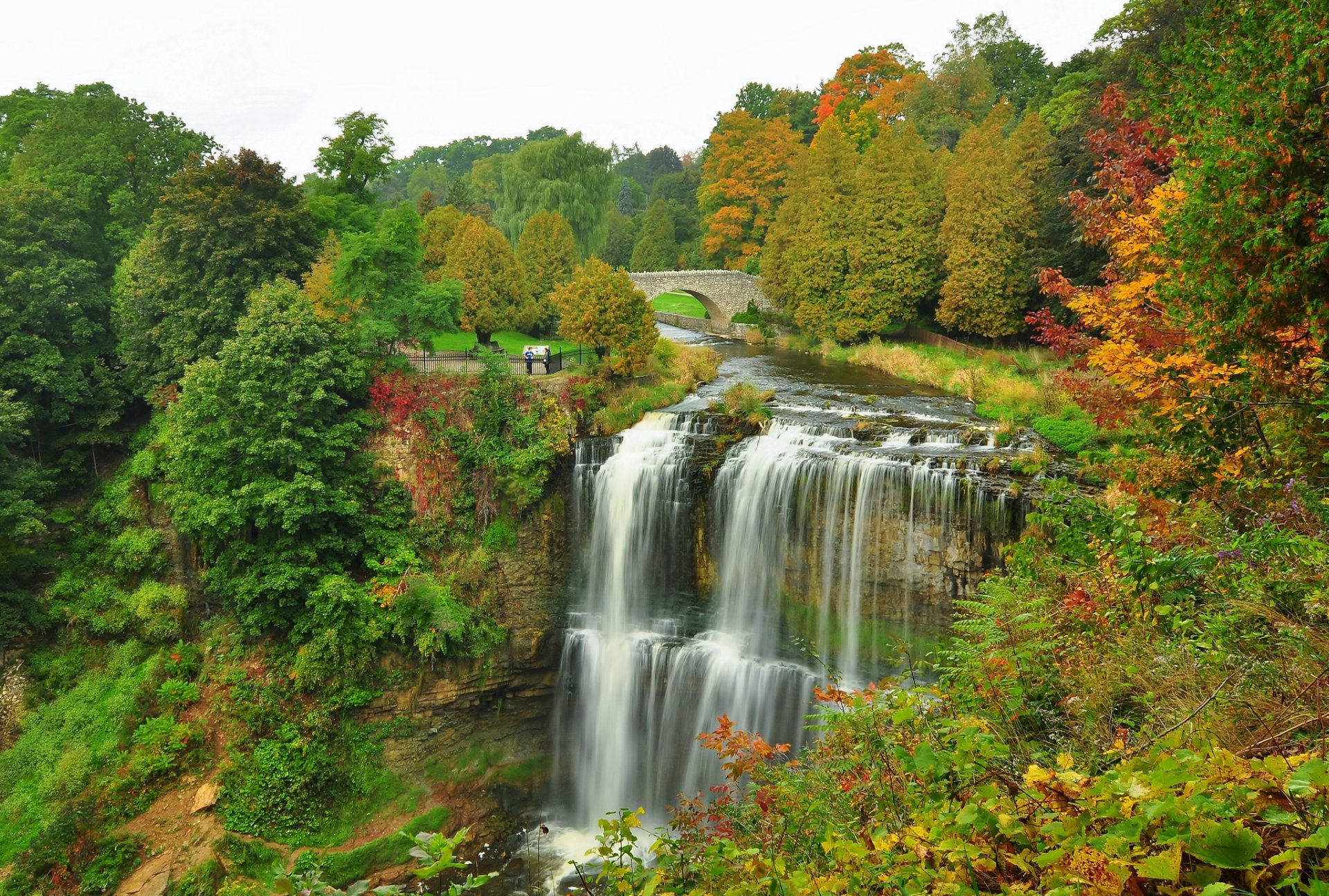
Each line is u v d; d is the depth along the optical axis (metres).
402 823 28.83
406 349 45.69
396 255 35.59
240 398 29.69
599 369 35.81
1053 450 27.38
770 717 28.31
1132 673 7.75
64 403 37.22
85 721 29.92
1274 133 10.16
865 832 6.24
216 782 27.64
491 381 33.91
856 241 51.66
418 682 30.44
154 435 37.22
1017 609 10.12
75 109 44.34
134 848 25.92
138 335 37.09
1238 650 7.29
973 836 5.02
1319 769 3.49
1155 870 3.64
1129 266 15.56
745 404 32.97
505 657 32.31
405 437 33.22
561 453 32.88
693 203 118.12
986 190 44.69
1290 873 3.83
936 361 43.62
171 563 34.25
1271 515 9.09
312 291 34.19
